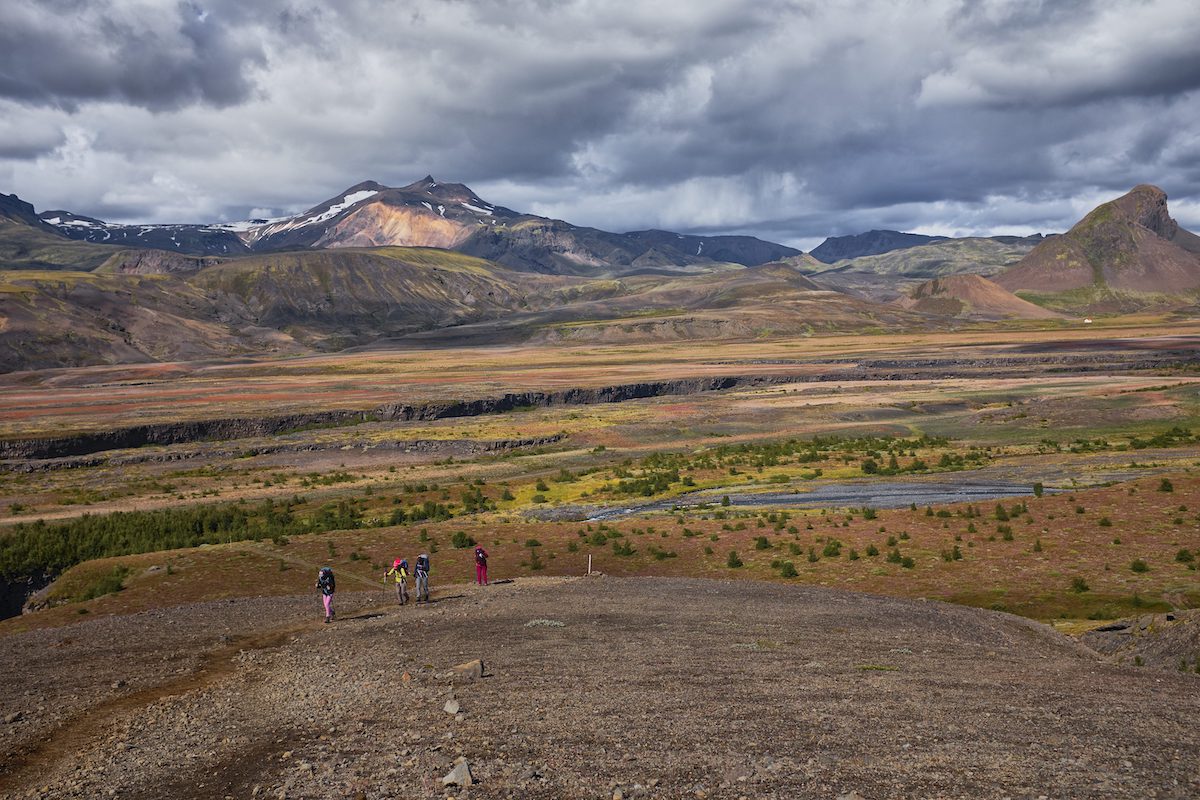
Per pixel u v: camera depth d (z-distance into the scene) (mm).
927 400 152625
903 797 13727
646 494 82438
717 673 23766
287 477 101750
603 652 27125
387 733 18688
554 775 15375
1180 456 86875
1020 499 64250
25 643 35000
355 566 55062
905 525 58156
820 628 32188
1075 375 196500
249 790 15789
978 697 20688
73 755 19438
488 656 26797
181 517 75062
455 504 81500
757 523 61938
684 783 14734
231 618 38938
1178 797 13617
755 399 165750
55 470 110188
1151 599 39844
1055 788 14000
